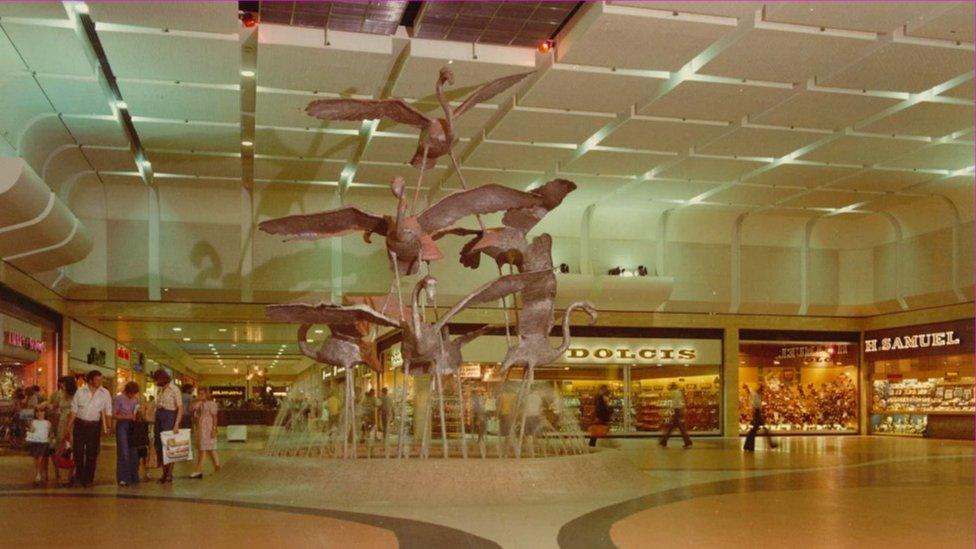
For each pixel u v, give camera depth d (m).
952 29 13.70
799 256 29.28
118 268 24.59
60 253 19.81
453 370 12.86
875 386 30.03
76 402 13.28
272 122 18.47
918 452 20.80
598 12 13.34
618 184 23.88
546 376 27.69
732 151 20.42
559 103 17.08
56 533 8.64
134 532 8.71
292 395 22.77
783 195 25.11
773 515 9.92
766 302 28.91
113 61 14.89
